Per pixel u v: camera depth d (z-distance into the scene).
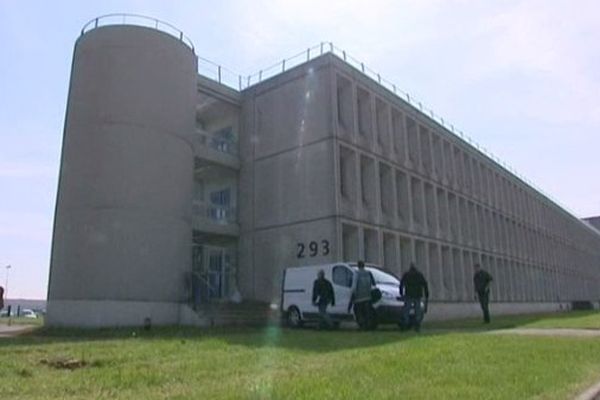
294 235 27.16
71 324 21.16
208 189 32.94
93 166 22.61
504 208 48.91
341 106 28.94
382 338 13.71
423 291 17.34
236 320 22.62
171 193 23.86
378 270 20.08
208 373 7.65
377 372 7.42
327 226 25.78
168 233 23.36
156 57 24.48
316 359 9.09
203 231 27.95
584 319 24.27
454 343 11.60
